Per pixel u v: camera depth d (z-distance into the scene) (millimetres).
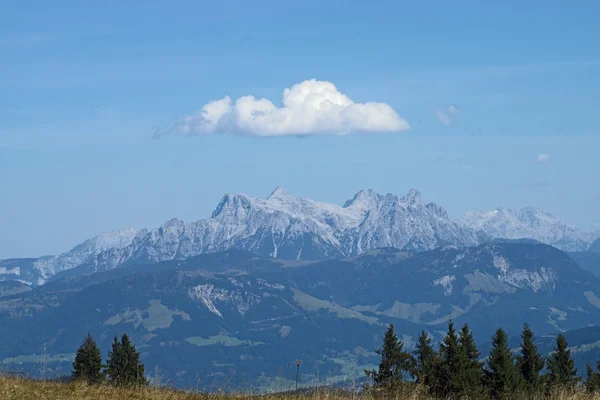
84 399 24641
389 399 28938
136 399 25688
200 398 26453
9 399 23422
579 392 29688
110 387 28141
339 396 27453
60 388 26391
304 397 26812
